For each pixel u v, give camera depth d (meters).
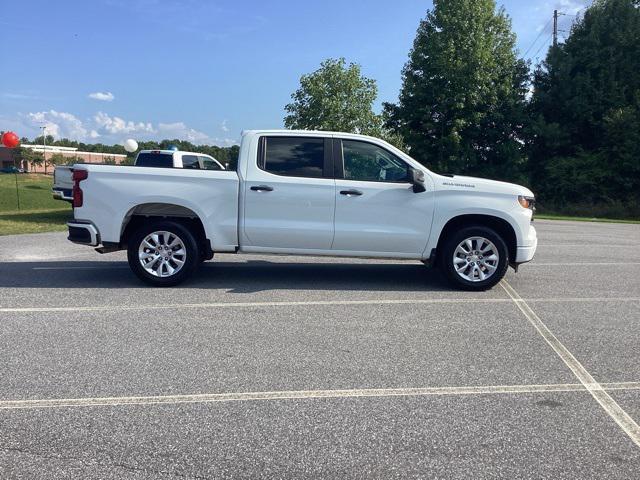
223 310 6.17
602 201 36.00
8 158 97.06
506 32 39.19
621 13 38.12
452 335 5.38
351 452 3.17
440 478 2.92
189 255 7.21
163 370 4.37
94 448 3.18
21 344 4.92
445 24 36.97
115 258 9.53
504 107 38.94
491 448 3.23
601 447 3.27
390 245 7.23
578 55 39.03
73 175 7.12
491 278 7.27
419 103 37.84
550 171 37.62
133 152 18.94
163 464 3.02
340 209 7.12
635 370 4.52
